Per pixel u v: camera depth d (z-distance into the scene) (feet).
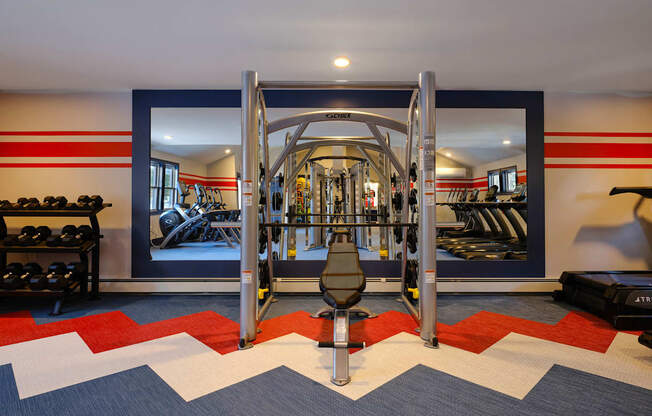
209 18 6.48
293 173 13.21
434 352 6.33
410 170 8.33
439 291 10.41
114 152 10.41
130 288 10.38
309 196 19.19
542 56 8.15
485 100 10.46
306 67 8.86
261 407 4.60
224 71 9.09
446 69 8.94
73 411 4.53
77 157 10.42
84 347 6.56
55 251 9.09
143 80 9.70
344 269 6.43
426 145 6.68
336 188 20.39
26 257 10.55
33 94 10.42
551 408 4.56
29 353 6.28
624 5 6.02
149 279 10.38
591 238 10.44
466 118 13.79
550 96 10.48
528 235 10.41
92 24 6.66
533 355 6.19
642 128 10.57
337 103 10.50
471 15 6.39
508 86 10.15
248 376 5.44
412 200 8.37
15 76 9.33
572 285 9.36
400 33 7.09
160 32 7.02
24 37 7.17
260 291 8.09
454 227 7.65
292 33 7.09
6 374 5.51
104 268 10.39
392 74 9.30
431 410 4.53
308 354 6.26
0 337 7.06
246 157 6.64
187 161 26.12
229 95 10.45
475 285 10.41
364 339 6.95
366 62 8.55
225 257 15.98
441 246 16.80
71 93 10.43
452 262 10.41
